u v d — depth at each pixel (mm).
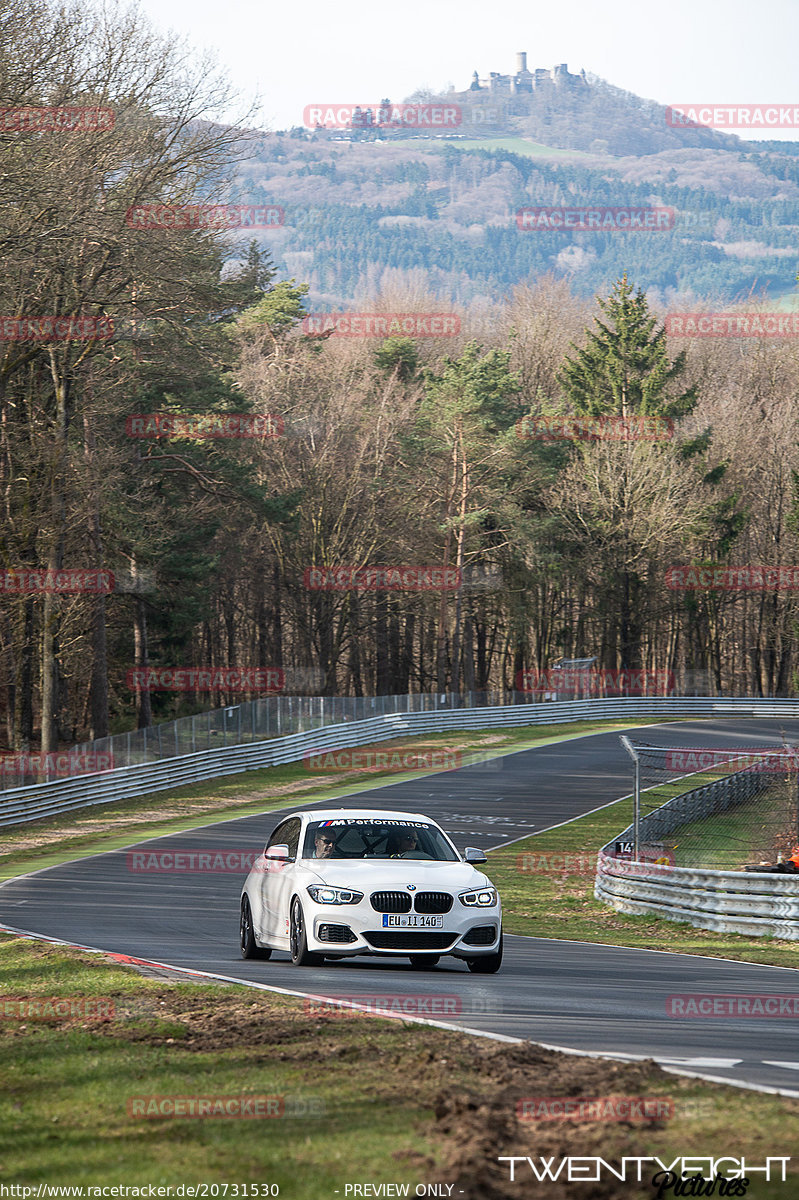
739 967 58281
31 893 84188
